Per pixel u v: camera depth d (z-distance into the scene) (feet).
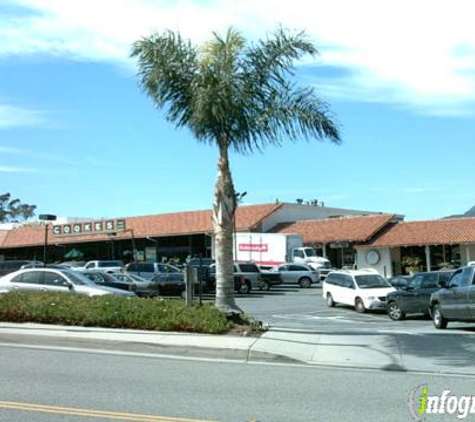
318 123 50.90
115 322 50.29
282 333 48.67
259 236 154.20
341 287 90.38
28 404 26.71
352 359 39.50
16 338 47.09
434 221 158.20
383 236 159.63
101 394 28.86
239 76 50.85
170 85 51.37
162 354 42.01
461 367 37.09
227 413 25.45
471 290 55.16
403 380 33.19
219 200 51.47
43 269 67.72
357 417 25.00
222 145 51.26
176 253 184.75
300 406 26.81
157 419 24.32
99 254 200.23
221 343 42.98
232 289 51.57
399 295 74.13
